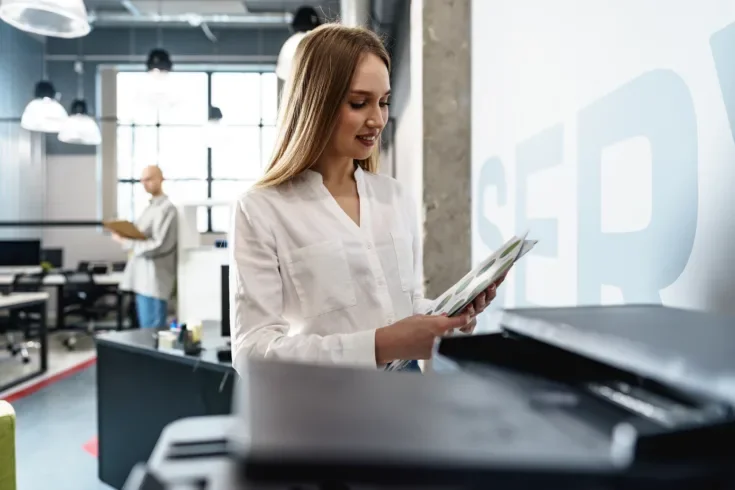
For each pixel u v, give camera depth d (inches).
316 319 46.0
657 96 43.5
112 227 179.0
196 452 17.1
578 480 12.5
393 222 51.6
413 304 53.4
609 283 51.3
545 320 23.2
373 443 13.1
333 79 44.5
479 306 40.3
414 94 122.9
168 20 331.6
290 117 47.4
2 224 306.7
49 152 354.3
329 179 50.4
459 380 18.7
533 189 71.7
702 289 38.1
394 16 248.4
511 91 81.1
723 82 35.9
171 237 182.9
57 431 141.5
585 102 56.4
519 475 12.4
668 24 42.1
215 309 128.3
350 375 18.3
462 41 109.1
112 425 108.6
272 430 13.6
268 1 284.5
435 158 110.0
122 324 298.7
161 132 372.2
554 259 64.6
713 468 12.9
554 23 64.2
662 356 16.7
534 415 15.7
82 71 353.4
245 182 378.3
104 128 357.4
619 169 49.5
